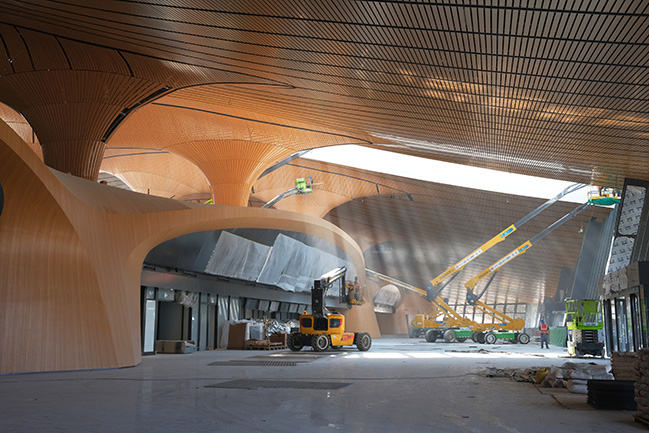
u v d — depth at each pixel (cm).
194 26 1477
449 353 2570
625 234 2705
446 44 1170
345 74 1580
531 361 2039
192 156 3966
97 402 954
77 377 1382
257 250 3156
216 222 2652
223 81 2225
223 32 1456
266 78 1931
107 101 2652
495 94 1464
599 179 2753
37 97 2656
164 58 2075
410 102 1750
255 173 3959
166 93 2703
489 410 877
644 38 984
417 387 1191
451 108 1709
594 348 2445
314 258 3881
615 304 2356
